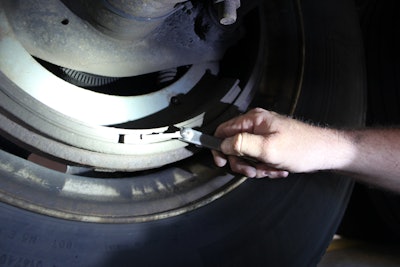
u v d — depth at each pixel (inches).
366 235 46.2
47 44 23.8
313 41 33.4
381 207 43.3
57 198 21.8
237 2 24.1
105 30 23.9
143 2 21.0
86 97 25.2
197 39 28.4
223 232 25.1
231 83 29.1
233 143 24.2
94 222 21.9
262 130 25.3
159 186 26.2
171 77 29.7
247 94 29.7
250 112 25.9
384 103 42.1
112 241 21.9
